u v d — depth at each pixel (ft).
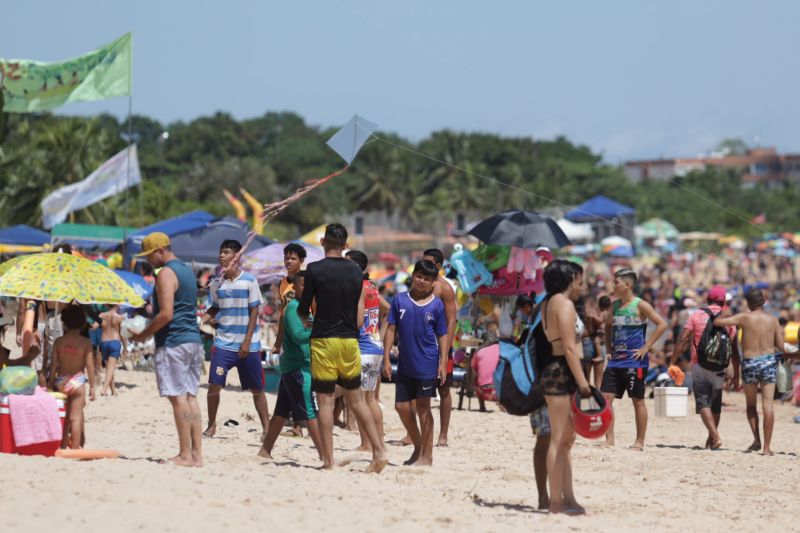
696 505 100.99
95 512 72.69
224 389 188.24
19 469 84.33
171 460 97.66
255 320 128.16
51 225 362.74
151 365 220.02
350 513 79.92
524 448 138.62
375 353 109.81
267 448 110.83
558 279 85.87
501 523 81.76
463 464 119.85
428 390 112.57
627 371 142.72
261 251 214.48
